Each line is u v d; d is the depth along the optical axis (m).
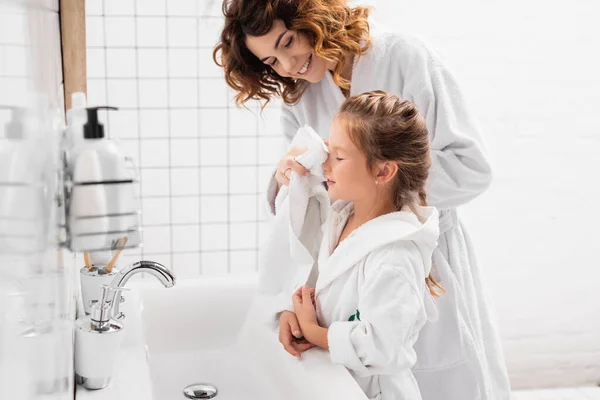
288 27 1.21
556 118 2.46
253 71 1.38
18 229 0.34
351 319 1.15
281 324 1.23
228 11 1.27
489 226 2.50
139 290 1.51
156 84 2.16
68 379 0.86
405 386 1.15
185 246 2.29
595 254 2.59
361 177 1.10
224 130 2.23
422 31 2.30
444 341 1.36
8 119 0.32
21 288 0.35
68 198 0.83
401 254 1.05
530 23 2.37
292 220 1.22
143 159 2.20
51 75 0.69
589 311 2.62
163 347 1.50
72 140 0.87
